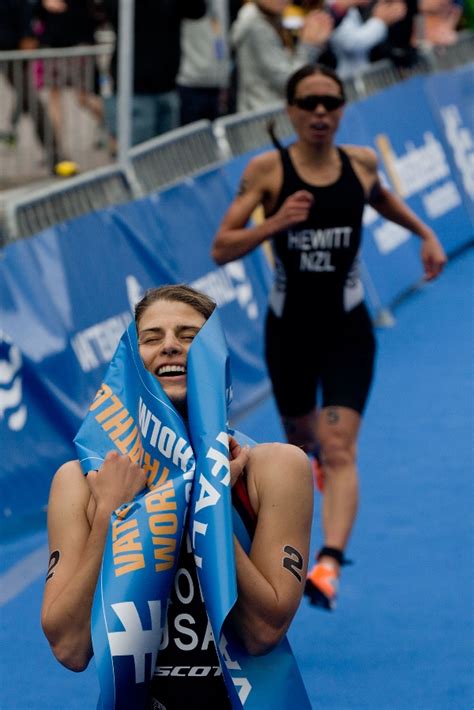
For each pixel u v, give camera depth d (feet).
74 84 47.93
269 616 13.97
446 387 50.39
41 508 35.12
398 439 44.57
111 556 13.92
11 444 34.42
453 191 72.28
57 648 14.23
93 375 38.24
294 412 33.71
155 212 44.24
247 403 47.11
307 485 14.71
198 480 14.01
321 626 30.17
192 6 49.98
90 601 14.05
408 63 69.10
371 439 44.70
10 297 35.58
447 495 38.93
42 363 35.96
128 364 15.33
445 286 66.49
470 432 45.06
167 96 50.75
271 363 33.63
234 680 14.25
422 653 28.40
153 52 49.49
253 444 15.35
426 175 68.39
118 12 47.75
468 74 77.87
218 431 14.19
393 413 47.47
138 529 13.93
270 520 14.46
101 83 48.83
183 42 55.67
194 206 46.98
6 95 46.34
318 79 31.71
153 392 14.47
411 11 68.54
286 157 32.37
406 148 66.18
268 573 14.23
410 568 33.55
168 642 14.44
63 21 54.54
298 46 56.80
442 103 72.84
